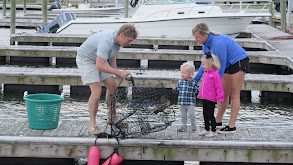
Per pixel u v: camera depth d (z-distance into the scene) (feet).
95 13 88.89
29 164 18.30
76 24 57.21
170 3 56.03
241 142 17.02
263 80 30.66
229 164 18.03
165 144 17.03
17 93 31.96
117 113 18.35
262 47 50.96
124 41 16.60
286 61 40.16
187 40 53.88
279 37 54.34
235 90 17.94
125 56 44.70
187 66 17.65
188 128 18.86
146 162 18.17
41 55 44.37
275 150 16.99
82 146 17.07
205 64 16.93
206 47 17.85
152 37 55.26
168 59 44.86
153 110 17.84
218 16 55.01
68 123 19.17
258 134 18.20
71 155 17.15
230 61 17.60
